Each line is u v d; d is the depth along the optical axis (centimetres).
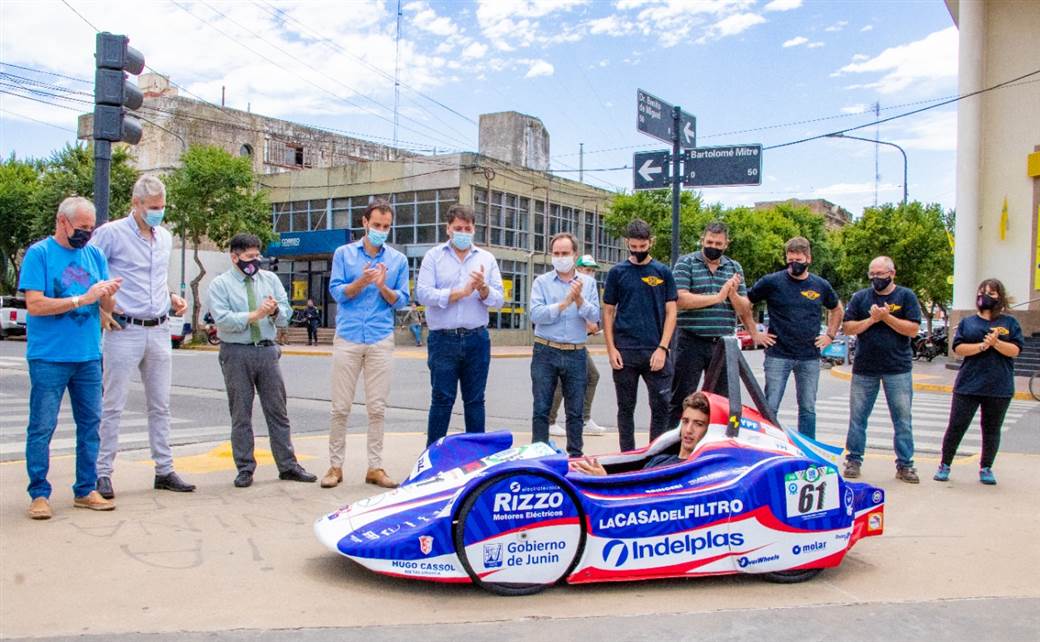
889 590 419
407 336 3225
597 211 4084
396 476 662
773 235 4269
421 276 630
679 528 409
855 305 728
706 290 675
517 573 394
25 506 534
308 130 4294
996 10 2234
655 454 497
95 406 531
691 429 471
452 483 418
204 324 3067
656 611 379
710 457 433
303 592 392
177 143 3641
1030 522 564
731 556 417
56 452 769
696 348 677
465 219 625
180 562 431
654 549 407
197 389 1437
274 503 563
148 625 345
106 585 393
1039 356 2045
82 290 515
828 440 995
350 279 625
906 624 368
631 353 647
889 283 702
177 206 2956
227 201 3011
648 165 1116
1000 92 2231
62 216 502
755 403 491
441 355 623
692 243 3691
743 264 4056
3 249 3616
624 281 649
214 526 502
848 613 380
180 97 3681
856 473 725
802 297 698
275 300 604
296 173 3631
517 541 393
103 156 706
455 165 3203
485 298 618
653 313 647
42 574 405
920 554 486
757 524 419
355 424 1046
